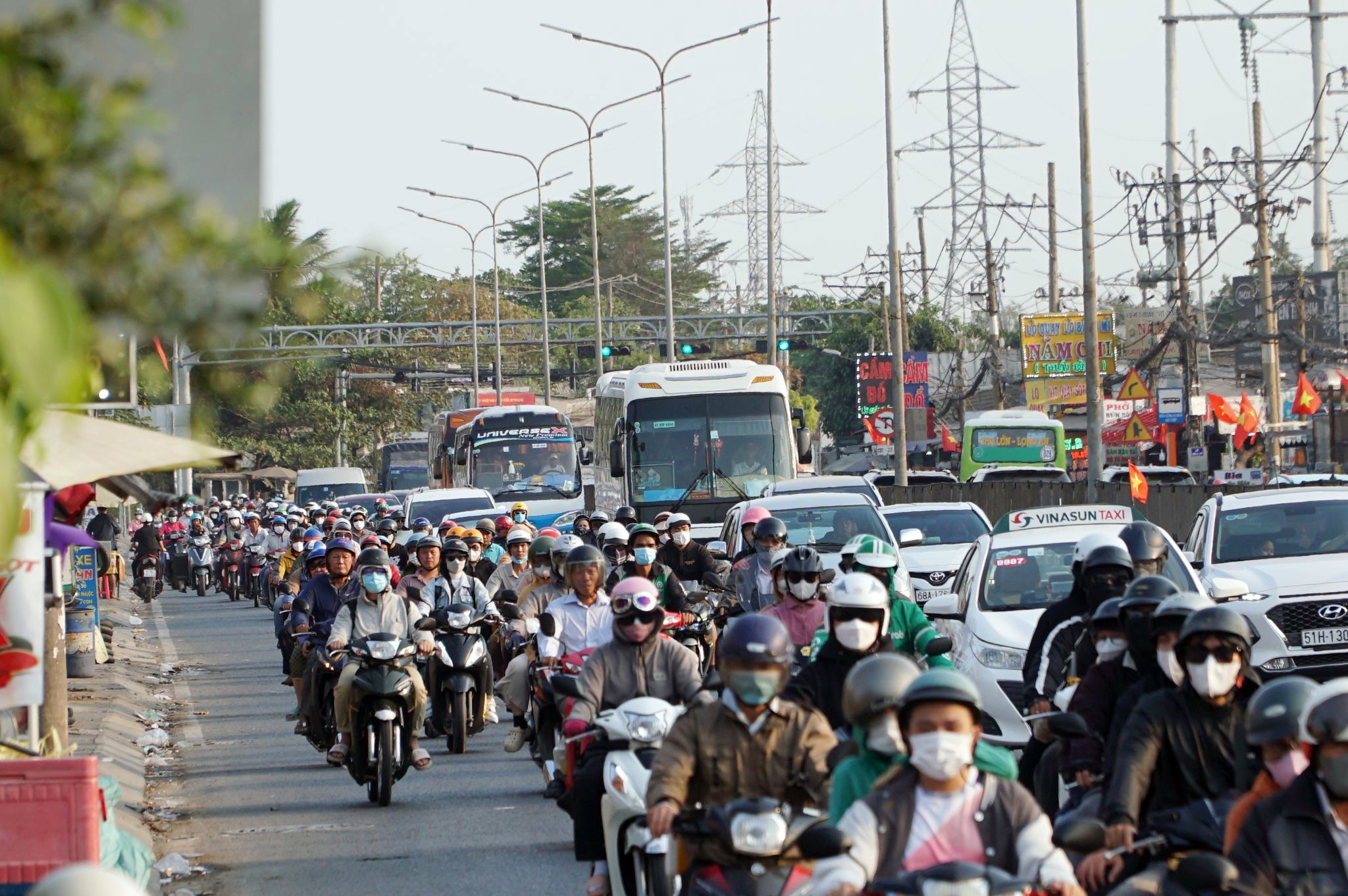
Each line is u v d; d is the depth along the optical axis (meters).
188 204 6.95
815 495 70.19
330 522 110.75
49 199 6.74
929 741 17.09
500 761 52.25
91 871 12.41
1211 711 21.58
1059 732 23.84
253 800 46.53
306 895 33.94
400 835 40.16
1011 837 17.47
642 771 27.33
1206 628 21.12
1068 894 16.91
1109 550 29.91
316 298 7.34
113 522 135.50
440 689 53.88
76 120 6.74
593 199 182.50
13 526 6.63
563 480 138.25
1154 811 21.88
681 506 100.81
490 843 38.78
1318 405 144.00
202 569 157.38
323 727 47.75
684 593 47.66
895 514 79.69
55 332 6.21
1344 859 17.84
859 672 19.83
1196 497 109.56
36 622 28.20
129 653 92.88
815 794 22.19
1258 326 151.75
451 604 53.97
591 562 38.38
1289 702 18.86
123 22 6.86
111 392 26.95
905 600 33.91
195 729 63.53
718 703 22.34
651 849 25.83
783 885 19.84
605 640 38.59
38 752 29.36
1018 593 47.81
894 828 17.45
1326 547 54.31
